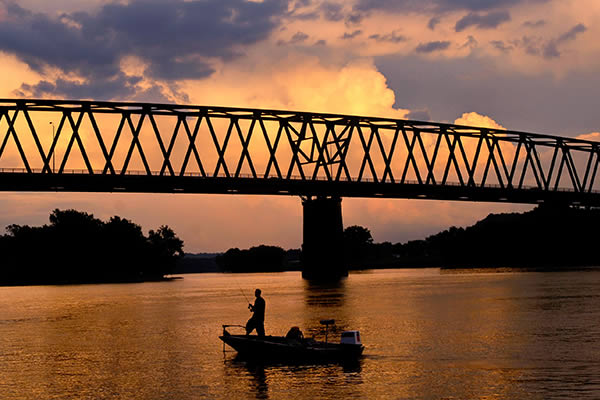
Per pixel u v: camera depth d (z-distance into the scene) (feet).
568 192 538.06
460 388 96.32
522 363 110.83
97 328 181.27
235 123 384.88
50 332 175.01
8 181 343.26
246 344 125.08
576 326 152.25
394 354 122.21
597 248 641.40
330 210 457.27
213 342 146.41
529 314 179.63
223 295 333.01
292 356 120.78
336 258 458.50
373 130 434.30
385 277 532.32
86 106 343.67
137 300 306.55
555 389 94.07
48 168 336.90
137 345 145.28
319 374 108.27
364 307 217.77
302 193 424.05
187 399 95.86
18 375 114.73
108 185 358.23
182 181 369.91
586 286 298.56
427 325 161.58
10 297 364.58
